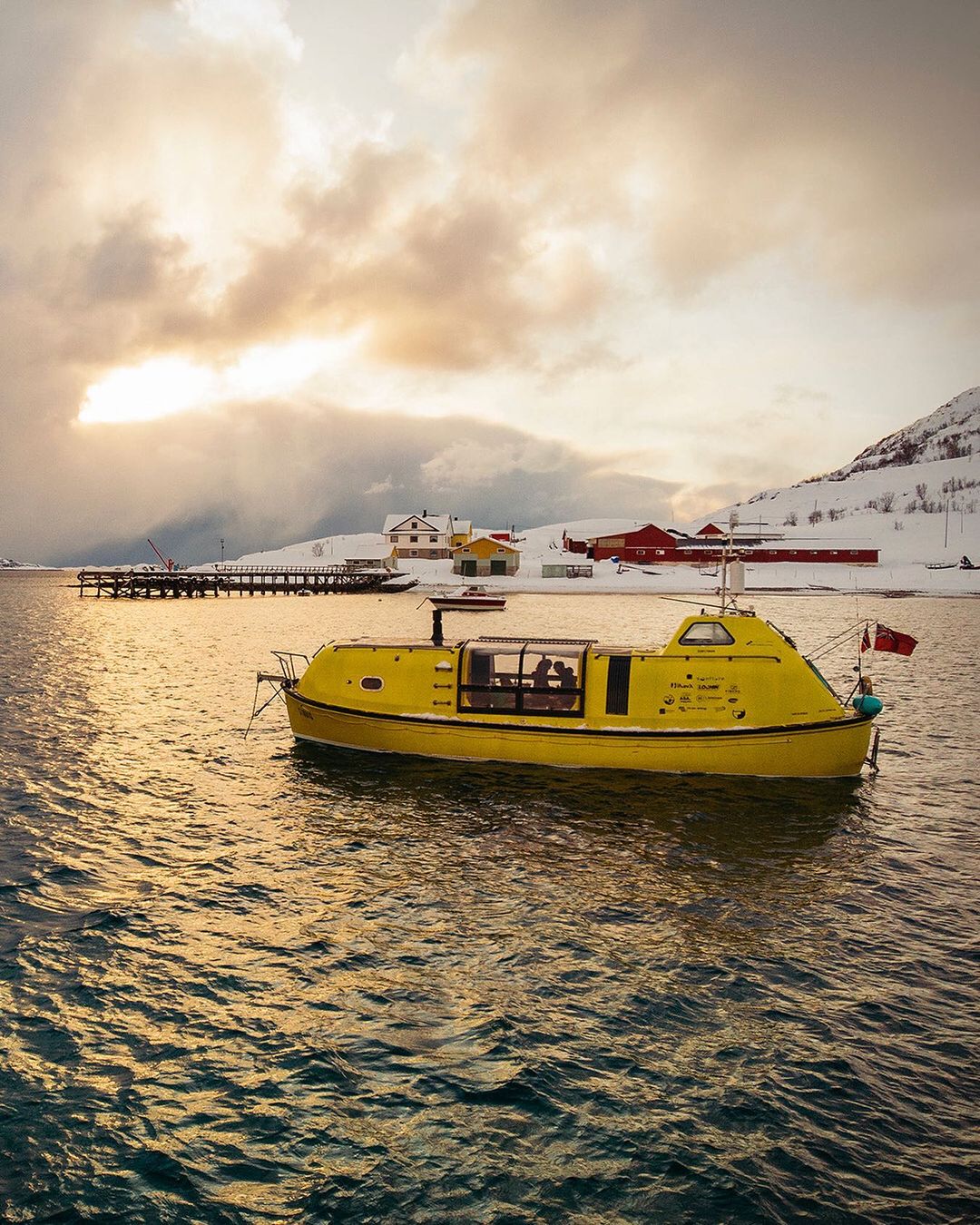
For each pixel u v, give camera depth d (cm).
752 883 1434
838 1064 926
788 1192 744
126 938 1223
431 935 1241
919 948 1201
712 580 12238
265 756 2252
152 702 3084
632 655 2038
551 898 1370
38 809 1811
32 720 2753
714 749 1980
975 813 1806
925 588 11088
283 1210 730
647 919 1293
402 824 1723
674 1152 794
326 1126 834
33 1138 813
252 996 1068
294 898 1370
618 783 1961
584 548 16688
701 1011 1034
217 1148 804
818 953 1185
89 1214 723
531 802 1842
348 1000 1061
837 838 1652
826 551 13962
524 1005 1047
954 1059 938
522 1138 816
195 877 1452
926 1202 732
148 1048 957
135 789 1959
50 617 7669
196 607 9181
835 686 3450
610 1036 980
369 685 2202
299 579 14112
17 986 1085
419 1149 803
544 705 2066
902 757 2277
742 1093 880
